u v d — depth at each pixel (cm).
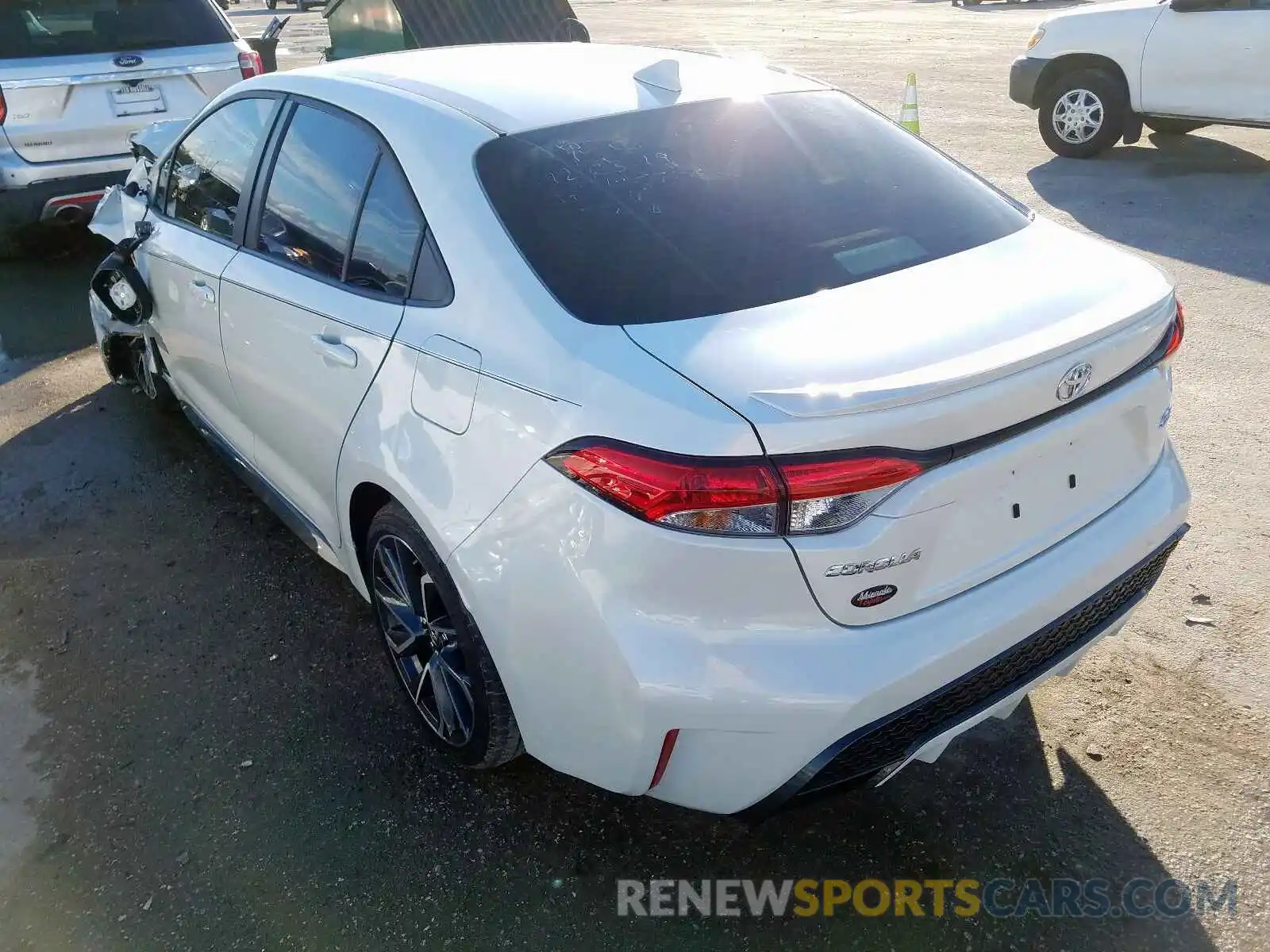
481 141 252
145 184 443
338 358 270
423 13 914
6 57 625
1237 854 244
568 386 205
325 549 322
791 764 198
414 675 285
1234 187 794
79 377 536
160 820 263
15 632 339
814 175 263
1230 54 816
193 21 689
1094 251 255
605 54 324
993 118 1080
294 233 304
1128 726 282
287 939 230
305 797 270
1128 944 224
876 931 229
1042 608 213
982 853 247
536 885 243
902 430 186
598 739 211
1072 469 221
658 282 224
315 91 308
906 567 195
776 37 1834
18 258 737
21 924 236
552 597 208
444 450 232
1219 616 325
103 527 399
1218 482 397
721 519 185
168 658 325
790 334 205
